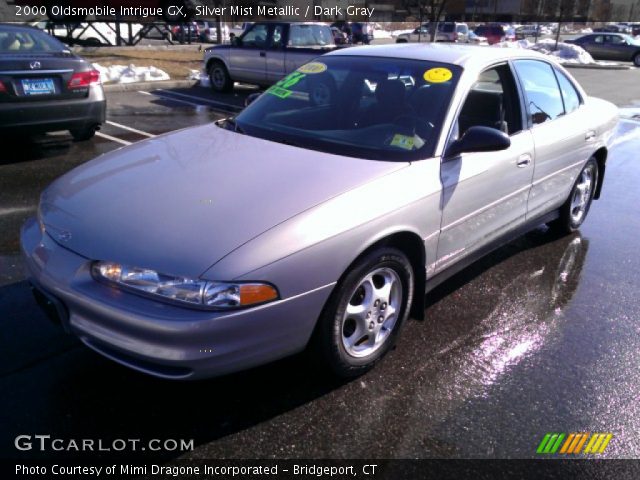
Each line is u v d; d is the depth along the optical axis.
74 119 6.65
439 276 3.39
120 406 2.67
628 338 3.44
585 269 4.39
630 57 27.41
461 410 2.75
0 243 4.29
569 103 4.55
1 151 6.82
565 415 2.74
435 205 3.06
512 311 3.71
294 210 2.54
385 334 3.03
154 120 9.13
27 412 2.61
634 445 2.57
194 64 15.80
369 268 2.75
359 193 2.73
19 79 6.10
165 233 2.42
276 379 2.91
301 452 2.45
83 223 2.58
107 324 2.39
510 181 3.69
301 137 3.36
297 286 2.45
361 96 3.55
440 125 3.22
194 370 2.32
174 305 2.29
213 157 3.10
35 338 3.15
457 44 4.17
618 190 6.50
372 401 2.79
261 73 12.12
